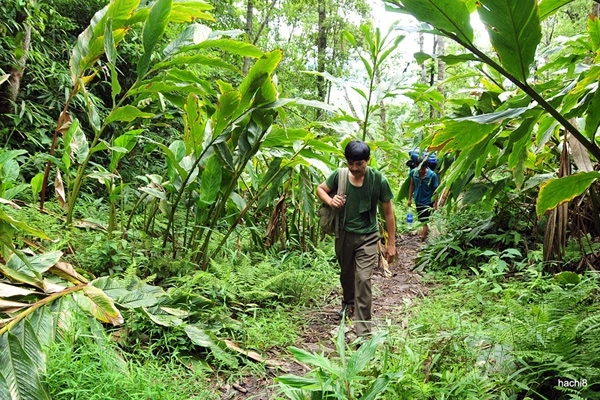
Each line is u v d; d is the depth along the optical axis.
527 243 4.61
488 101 3.74
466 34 1.72
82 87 3.47
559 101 1.93
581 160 2.66
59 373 1.95
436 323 2.78
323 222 3.30
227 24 11.41
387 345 2.24
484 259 4.74
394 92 5.40
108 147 3.47
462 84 11.49
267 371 2.65
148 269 3.54
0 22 4.81
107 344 2.30
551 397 2.01
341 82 5.42
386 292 4.43
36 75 5.83
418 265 5.24
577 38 3.96
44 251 3.07
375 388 1.78
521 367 2.14
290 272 4.05
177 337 2.74
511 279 3.91
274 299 3.86
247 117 3.83
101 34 3.57
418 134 5.95
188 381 2.31
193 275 3.53
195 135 3.50
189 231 4.10
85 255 3.32
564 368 1.94
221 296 3.37
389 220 3.28
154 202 4.07
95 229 3.91
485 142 2.24
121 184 3.68
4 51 4.97
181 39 3.69
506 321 2.70
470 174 4.25
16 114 5.19
